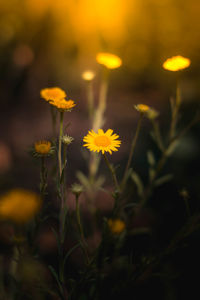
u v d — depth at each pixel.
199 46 1.42
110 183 0.85
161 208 0.73
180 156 0.85
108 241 0.40
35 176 0.91
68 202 0.73
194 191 0.75
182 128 0.89
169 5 1.51
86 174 0.93
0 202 0.33
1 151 0.99
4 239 0.62
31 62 1.38
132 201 0.58
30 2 1.32
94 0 1.37
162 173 0.83
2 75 1.35
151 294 0.57
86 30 1.44
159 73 1.50
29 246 0.41
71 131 1.14
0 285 0.49
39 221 0.41
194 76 1.25
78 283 0.41
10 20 1.36
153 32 1.53
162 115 1.17
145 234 0.65
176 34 1.49
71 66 1.51
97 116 0.60
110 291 0.45
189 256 0.62
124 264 0.50
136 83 1.55
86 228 0.60
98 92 1.48
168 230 0.68
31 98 1.35
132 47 1.56
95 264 0.42
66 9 1.35
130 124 1.18
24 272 0.40
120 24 1.49
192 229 0.46
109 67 0.52
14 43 1.40
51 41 1.44
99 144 0.42
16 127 1.16
